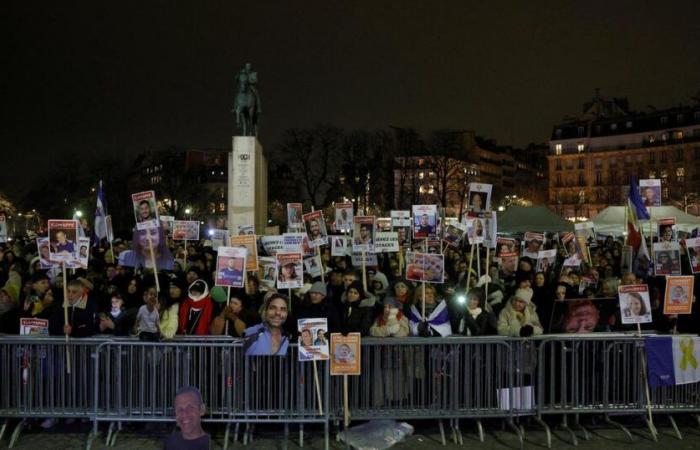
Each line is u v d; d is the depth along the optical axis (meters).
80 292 8.53
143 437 8.10
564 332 8.70
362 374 8.09
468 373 8.16
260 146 26.64
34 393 7.97
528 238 15.41
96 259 14.62
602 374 8.35
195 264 12.78
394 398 8.09
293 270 9.28
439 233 15.73
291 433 8.37
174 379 7.99
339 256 15.62
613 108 110.06
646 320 8.39
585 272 13.38
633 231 12.50
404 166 73.75
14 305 10.02
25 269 12.91
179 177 78.38
